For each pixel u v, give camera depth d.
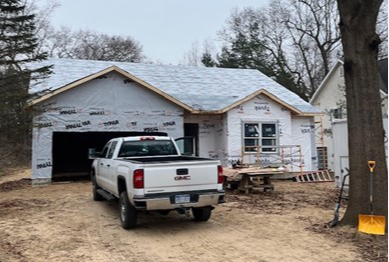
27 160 27.06
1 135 11.06
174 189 7.20
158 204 7.03
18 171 24.19
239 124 17.59
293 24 42.75
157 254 6.05
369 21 7.12
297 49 43.25
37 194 12.82
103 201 11.14
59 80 16.98
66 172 21.05
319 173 17.28
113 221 8.45
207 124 18.20
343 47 7.43
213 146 18.27
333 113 28.70
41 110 11.92
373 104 7.08
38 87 15.62
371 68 7.13
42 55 13.73
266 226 7.82
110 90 16.02
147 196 7.00
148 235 7.22
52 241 6.89
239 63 45.03
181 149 16.84
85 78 15.36
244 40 45.66
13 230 7.77
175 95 18.38
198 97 18.58
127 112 16.22
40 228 7.88
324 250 6.10
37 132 14.93
